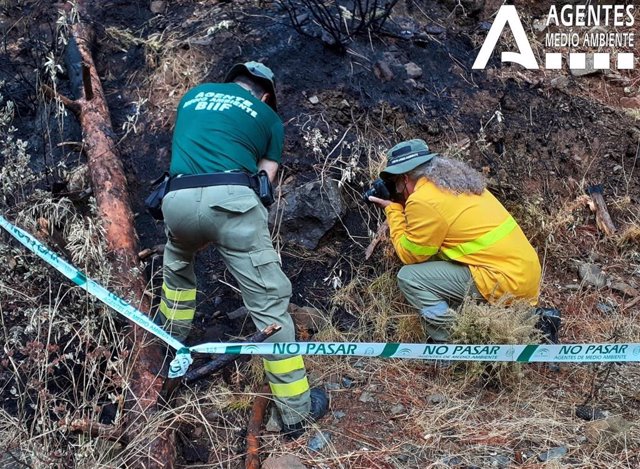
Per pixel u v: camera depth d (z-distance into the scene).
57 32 5.12
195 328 3.93
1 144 4.54
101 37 5.23
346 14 5.15
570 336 4.05
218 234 3.19
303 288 4.18
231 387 3.57
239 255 3.20
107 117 4.58
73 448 3.04
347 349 3.28
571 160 5.09
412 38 5.31
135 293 3.67
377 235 4.23
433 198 3.56
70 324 3.27
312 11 4.84
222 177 3.17
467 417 3.42
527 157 5.00
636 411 3.47
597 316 4.21
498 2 6.04
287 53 4.95
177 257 3.53
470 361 3.59
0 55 5.13
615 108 5.64
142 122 4.78
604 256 4.71
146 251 4.19
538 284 3.72
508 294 3.57
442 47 5.41
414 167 3.63
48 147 4.60
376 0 4.98
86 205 4.24
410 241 3.64
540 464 3.13
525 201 4.71
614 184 5.09
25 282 3.62
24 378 3.47
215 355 3.75
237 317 3.97
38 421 3.03
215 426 3.37
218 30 5.07
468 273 3.64
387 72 4.96
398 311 4.05
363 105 4.77
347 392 3.59
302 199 4.29
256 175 3.28
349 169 4.27
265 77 3.56
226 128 3.28
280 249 4.28
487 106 5.12
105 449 3.01
